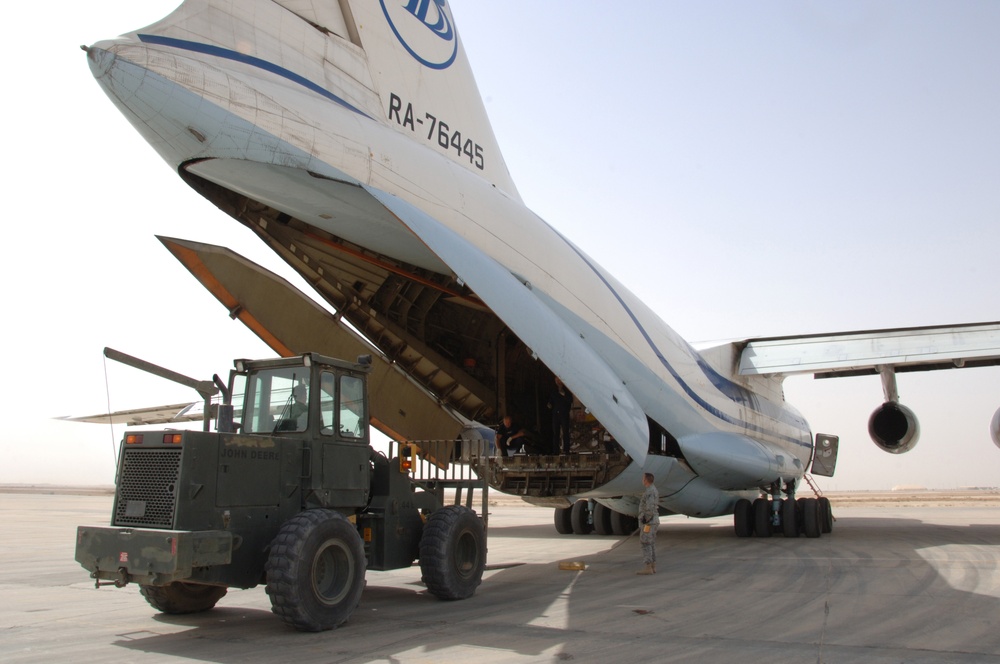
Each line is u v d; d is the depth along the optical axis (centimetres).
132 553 473
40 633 506
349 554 521
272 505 533
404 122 727
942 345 1091
